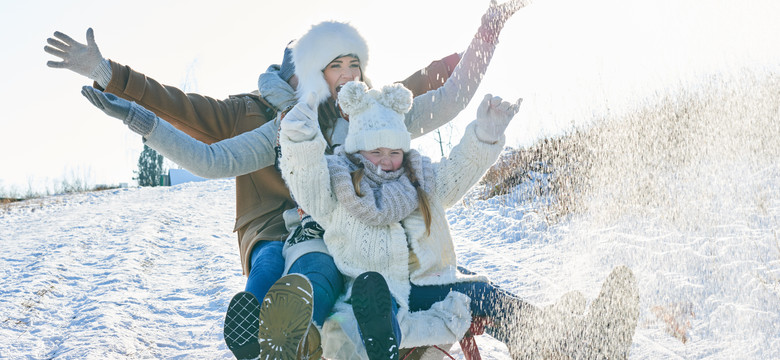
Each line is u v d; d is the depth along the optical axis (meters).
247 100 3.72
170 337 5.87
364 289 2.55
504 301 2.87
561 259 7.23
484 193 12.32
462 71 3.76
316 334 2.65
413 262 2.98
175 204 19.75
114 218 16.23
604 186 9.53
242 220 3.56
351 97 2.98
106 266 9.65
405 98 3.03
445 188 3.04
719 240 6.63
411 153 3.04
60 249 11.55
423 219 2.97
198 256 10.39
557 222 9.28
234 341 2.71
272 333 2.51
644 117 9.70
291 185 2.84
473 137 2.99
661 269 6.06
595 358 2.66
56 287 8.23
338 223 2.89
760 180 8.22
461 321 2.78
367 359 2.71
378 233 2.88
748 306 4.72
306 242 3.02
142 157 34.78
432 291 2.94
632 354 4.16
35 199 26.47
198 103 3.53
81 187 32.16
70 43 3.21
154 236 12.54
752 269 5.55
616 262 6.67
